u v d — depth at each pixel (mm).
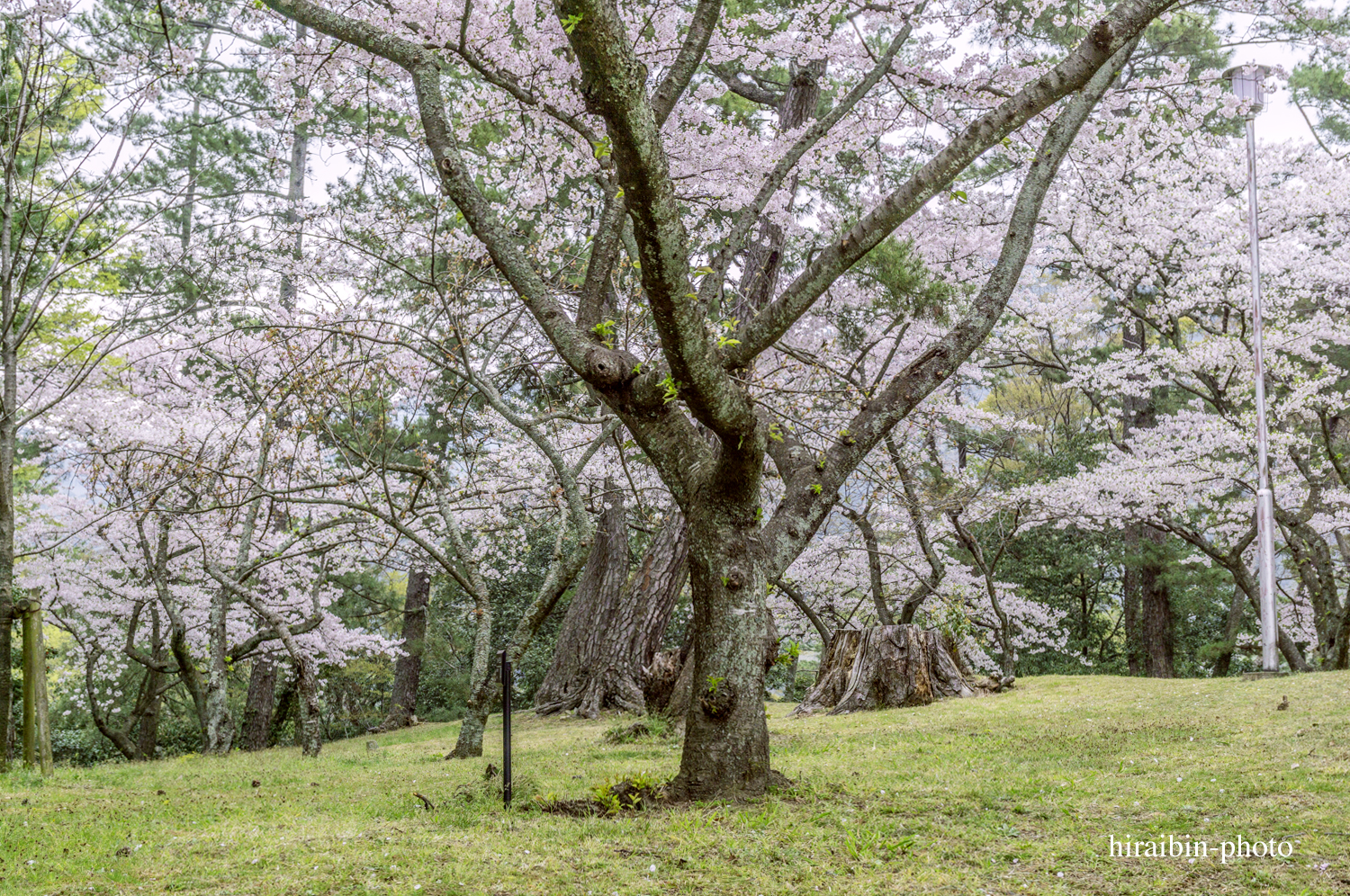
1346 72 19516
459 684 23094
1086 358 19844
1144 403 22141
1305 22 10070
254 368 12523
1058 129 6805
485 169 11734
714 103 15031
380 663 22984
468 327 10625
